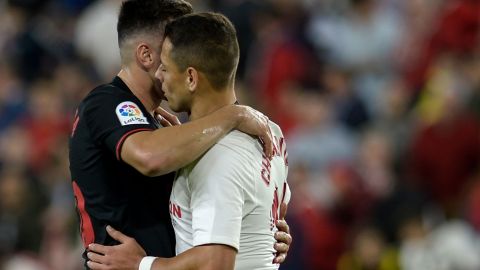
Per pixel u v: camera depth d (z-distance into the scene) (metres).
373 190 43.38
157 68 20.16
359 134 47.88
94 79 51.22
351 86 50.16
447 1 54.28
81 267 40.03
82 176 20.16
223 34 19.17
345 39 52.25
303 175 41.84
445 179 45.62
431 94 48.28
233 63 19.30
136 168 19.12
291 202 41.03
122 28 20.33
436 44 51.53
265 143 19.44
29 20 56.47
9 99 50.69
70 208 42.56
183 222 19.44
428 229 41.41
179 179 19.45
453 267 40.38
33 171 45.19
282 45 51.09
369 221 42.12
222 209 18.62
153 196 20.08
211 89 19.25
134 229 19.91
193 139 18.73
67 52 54.72
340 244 41.81
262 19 52.41
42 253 41.00
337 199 42.75
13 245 41.19
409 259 40.59
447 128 45.97
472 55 50.12
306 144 45.56
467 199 44.19
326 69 50.44
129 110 19.69
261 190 19.28
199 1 52.47
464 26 51.38
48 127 47.94
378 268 40.72
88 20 54.00
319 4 54.41
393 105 49.03
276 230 20.00
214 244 18.53
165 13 20.17
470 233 41.41
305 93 48.34
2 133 48.81
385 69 52.16
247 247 19.27
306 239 40.50
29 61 53.97
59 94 49.72
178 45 19.12
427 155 45.88
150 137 19.05
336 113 48.56
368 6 52.94
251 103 48.78
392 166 45.19
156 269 19.14
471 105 46.69
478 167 45.75
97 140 19.83
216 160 18.84
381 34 52.69
